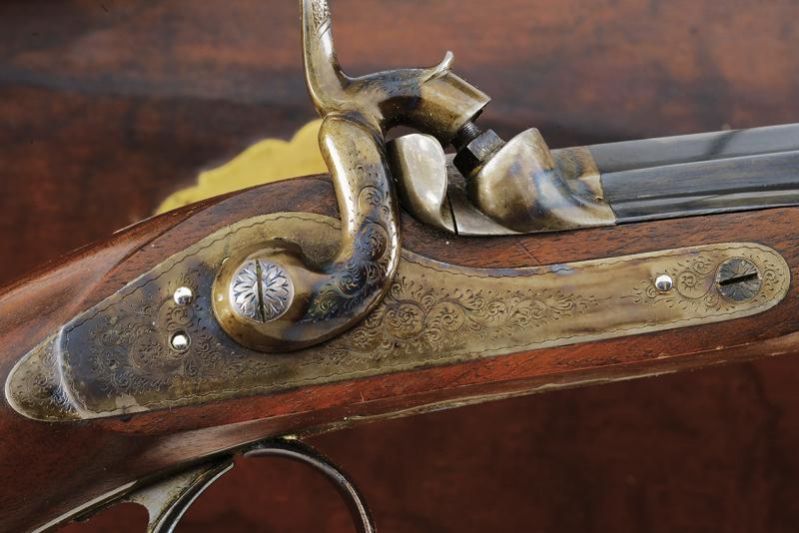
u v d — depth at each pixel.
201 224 0.33
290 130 0.42
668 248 0.34
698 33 0.42
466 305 0.33
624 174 0.34
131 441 0.34
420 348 0.33
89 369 0.33
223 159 0.42
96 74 0.42
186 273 0.33
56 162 0.42
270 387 0.33
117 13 0.42
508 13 0.42
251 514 0.45
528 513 0.44
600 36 0.42
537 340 0.34
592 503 0.44
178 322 0.33
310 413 0.34
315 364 0.33
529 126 0.42
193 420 0.34
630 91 0.42
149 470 0.35
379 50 0.42
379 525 0.45
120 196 0.43
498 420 0.44
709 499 0.44
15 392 0.33
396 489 0.45
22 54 0.42
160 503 0.36
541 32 0.42
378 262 0.33
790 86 0.42
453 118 0.34
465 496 0.44
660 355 0.34
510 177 0.33
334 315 0.33
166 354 0.33
